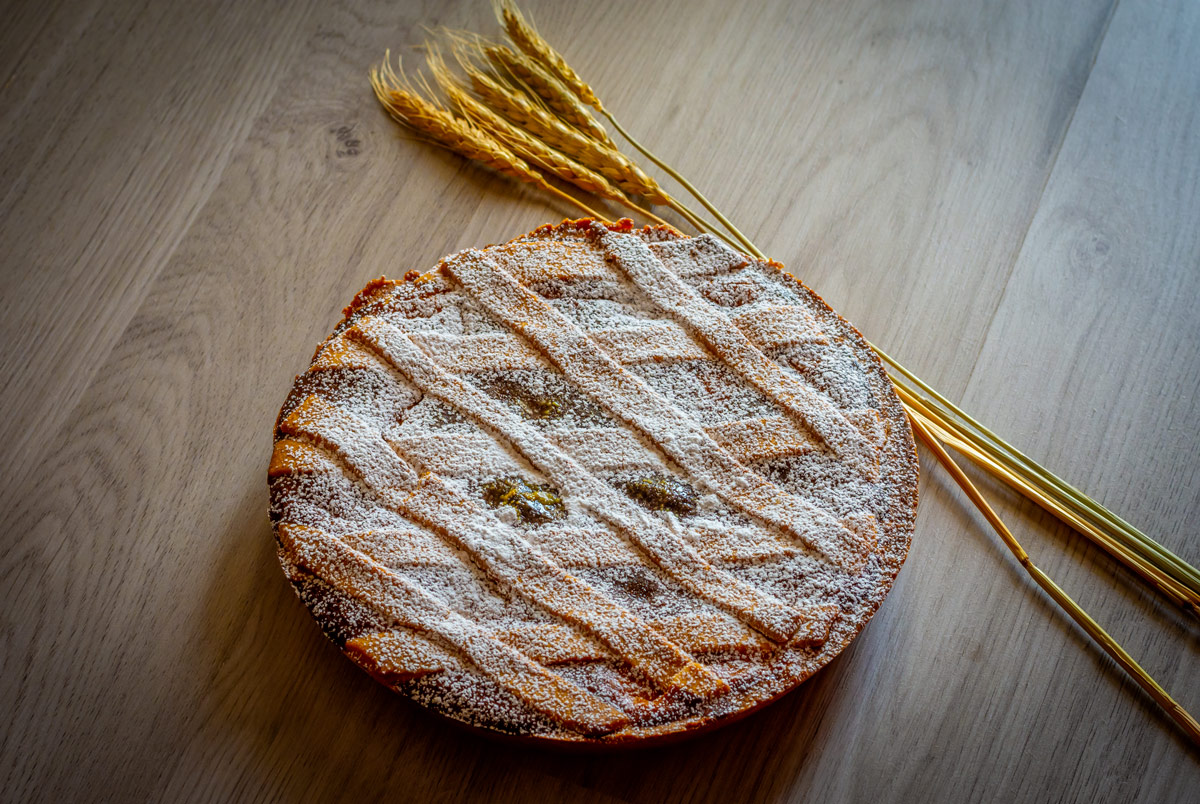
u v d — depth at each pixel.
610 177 0.75
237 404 0.71
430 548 0.62
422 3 0.81
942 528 0.70
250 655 0.66
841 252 0.76
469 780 0.65
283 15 0.80
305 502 0.62
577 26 0.81
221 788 0.65
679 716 0.60
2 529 0.68
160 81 0.78
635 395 0.64
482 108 0.75
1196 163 0.78
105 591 0.67
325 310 0.73
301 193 0.76
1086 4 0.82
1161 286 0.75
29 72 0.78
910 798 0.65
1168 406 0.73
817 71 0.80
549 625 0.61
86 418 0.71
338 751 0.65
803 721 0.66
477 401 0.64
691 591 0.62
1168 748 0.67
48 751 0.65
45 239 0.74
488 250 0.67
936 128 0.79
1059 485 0.69
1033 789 0.66
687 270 0.67
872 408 0.65
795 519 0.63
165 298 0.73
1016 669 0.68
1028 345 0.74
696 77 0.80
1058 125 0.79
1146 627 0.69
